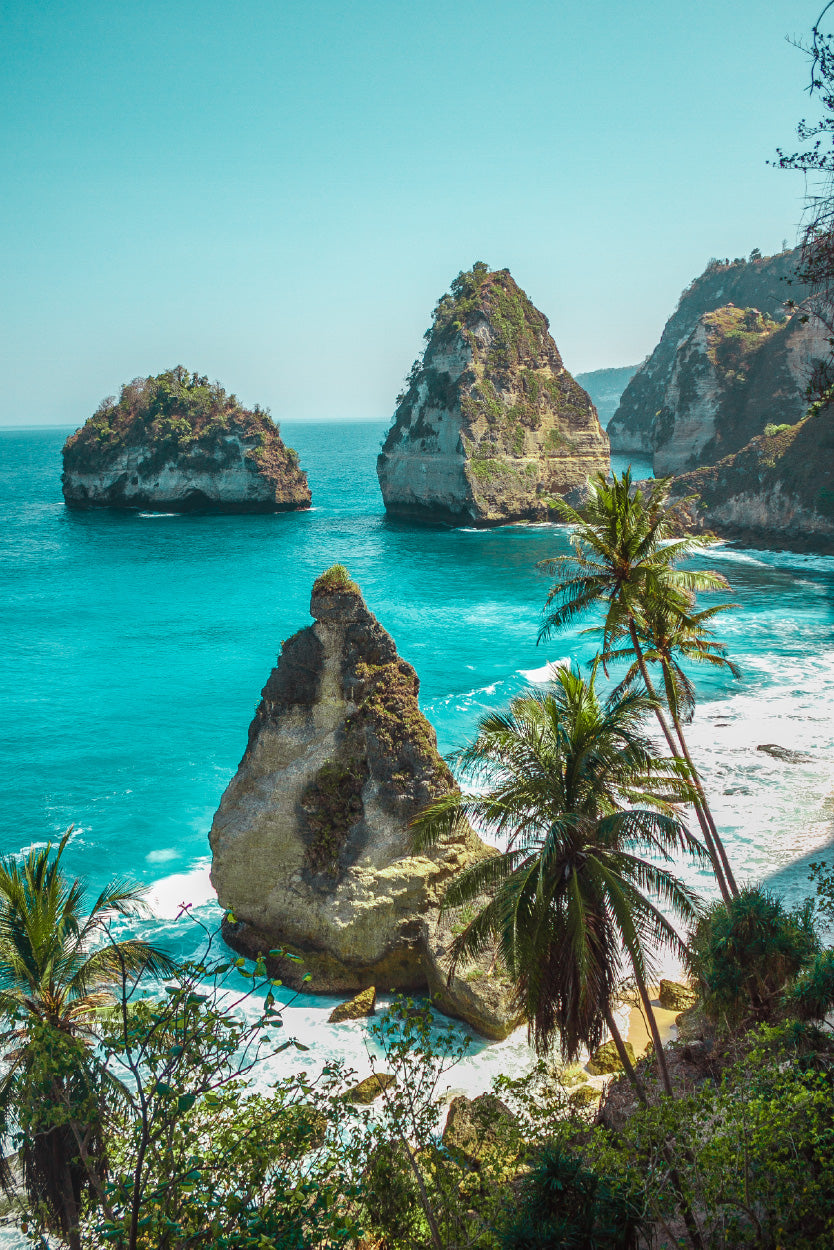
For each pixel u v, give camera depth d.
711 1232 13.42
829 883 27.62
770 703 52.94
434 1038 25.31
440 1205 13.60
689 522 118.12
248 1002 27.38
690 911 17.09
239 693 58.81
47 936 16.95
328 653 30.41
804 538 109.44
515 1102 21.55
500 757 18.62
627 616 26.77
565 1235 12.11
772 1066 16.33
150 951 18.36
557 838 16.69
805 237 12.55
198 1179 9.80
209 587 95.75
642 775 19.02
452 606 83.69
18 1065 16.06
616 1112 18.72
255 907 29.44
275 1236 10.22
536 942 16.84
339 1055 24.56
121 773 45.03
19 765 46.06
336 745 30.06
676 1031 24.73
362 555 113.56
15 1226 18.34
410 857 28.53
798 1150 13.45
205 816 40.00
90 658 67.81
